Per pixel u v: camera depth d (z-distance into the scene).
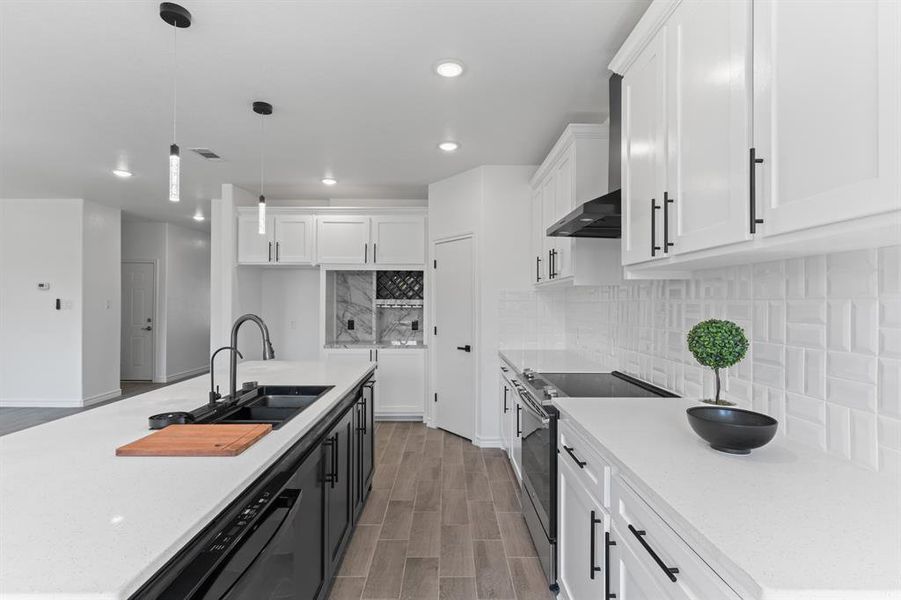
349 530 2.40
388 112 3.00
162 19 1.99
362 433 2.79
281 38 2.16
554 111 2.98
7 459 1.24
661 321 2.28
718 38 1.24
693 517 0.88
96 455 1.28
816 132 0.92
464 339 4.35
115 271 6.02
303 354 5.59
